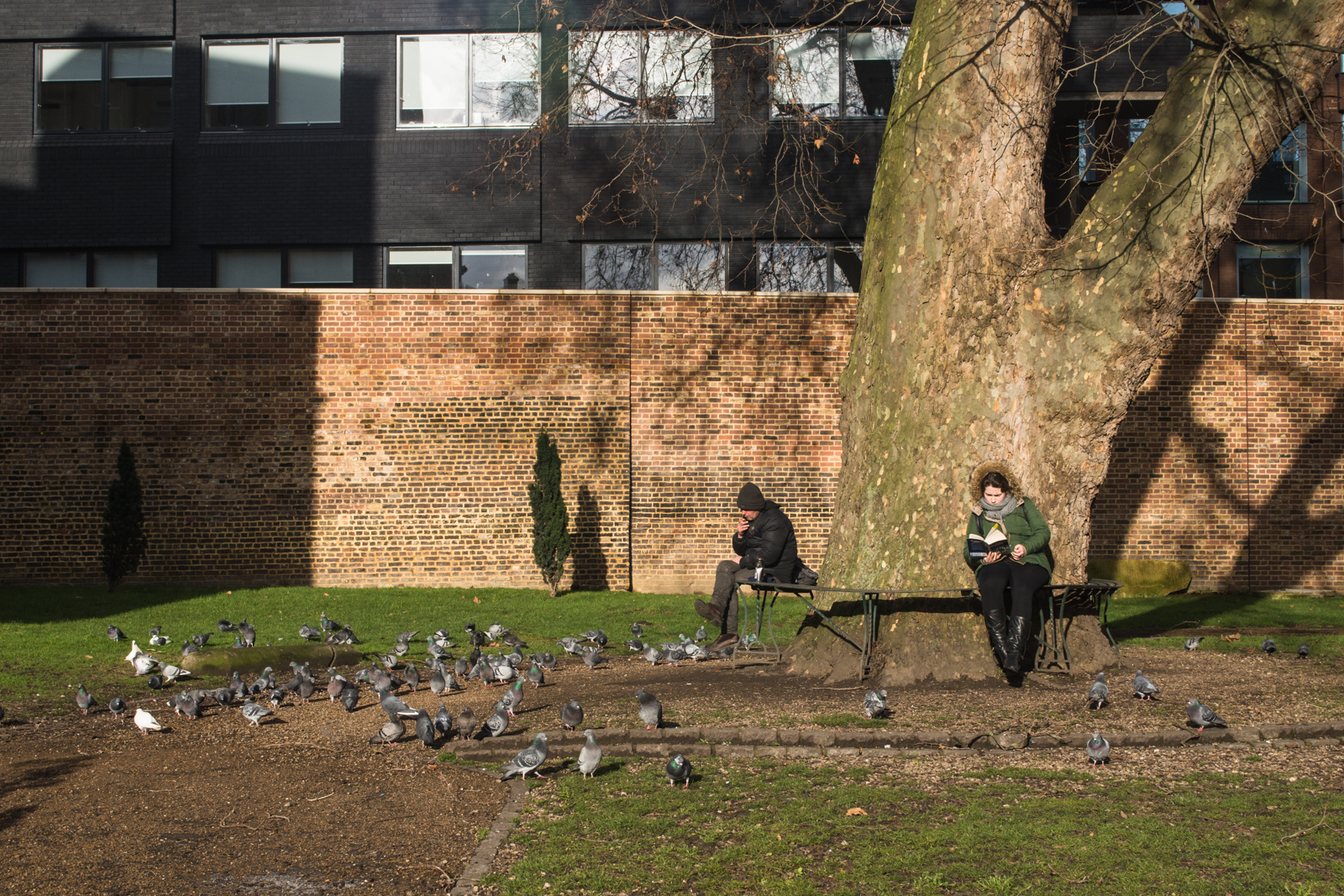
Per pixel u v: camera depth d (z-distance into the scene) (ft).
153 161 66.03
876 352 27.22
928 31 26.71
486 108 66.23
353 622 46.21
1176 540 58.75
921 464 26.35
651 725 21.93
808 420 57.98
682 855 15.07
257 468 55.77
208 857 15.67
